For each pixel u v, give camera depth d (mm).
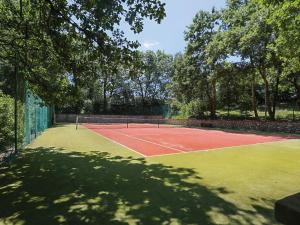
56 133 22562
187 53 35062
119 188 7348
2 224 5156
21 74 12023
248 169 9555
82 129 27703
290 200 1790
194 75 34719
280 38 16578
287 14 11906
